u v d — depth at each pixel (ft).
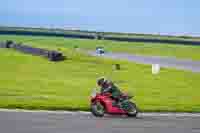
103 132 101.45
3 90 195.00
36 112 137.90
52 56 384.88
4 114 129.39
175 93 212.64
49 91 198.59
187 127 117.19
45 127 105.81
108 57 493.77
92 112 136.98
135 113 137.49
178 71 343.46
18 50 511.81
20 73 280.72
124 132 102.99
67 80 250.98
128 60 463.42
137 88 225.15
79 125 112.06
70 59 404.77
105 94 135.54
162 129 111.24
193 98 197.88
